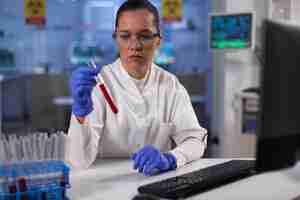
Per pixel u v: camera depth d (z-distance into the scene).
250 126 2.22
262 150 0.74
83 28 3.71
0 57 3.41
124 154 1.24
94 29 3.71
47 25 3.60
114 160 1.17
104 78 1.22
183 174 0.95
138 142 1.23
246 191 0.85
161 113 1.24
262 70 0.71
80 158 1.04
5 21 3.41
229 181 0.91
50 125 3.23
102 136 1.22
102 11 3.67
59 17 3.65
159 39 1.16
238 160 1.10
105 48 3.61
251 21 2.05
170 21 2.55
